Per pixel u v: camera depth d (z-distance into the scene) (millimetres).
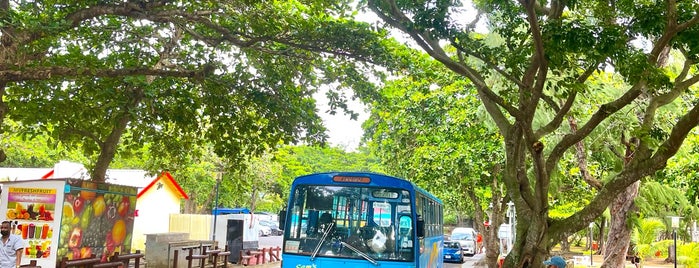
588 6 10500
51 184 12773
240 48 13859
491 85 14211
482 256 43312
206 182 39656
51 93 13906
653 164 10039
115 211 14672
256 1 12062
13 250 10969
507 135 11258
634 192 16641
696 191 17906
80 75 11070
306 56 13156
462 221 72000
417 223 11141
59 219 12641
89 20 13492
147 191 26812
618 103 10031
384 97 14055
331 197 11422
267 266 23938
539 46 9266
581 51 9336
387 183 11383
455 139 21312
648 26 9680
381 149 24766
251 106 14602
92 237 13750
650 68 9000
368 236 11133
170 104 15219
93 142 15922
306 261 11109
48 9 11641
